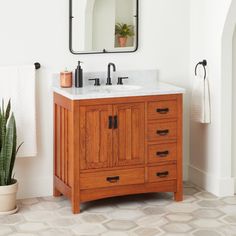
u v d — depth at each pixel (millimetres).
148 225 4664
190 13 5578
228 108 5258
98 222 4727
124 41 5410
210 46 5312
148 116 5012
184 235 4477
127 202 5184
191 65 5629
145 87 5176
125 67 5461
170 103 5066
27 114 5098
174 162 5148
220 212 4941
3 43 5055
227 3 5008
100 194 4961
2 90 5020
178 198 5199
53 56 5219
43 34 5164
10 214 4875
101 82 5367
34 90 5098
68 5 5195
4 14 5023
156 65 5562
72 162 4840
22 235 4473
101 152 4910
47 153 5316
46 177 5336
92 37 5297
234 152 5387
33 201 5195
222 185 5309
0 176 4863
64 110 5000
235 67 5281
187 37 5613
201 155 5566
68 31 5234
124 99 4918
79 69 5152
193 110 5457
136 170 5035
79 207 4906
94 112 4844
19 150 5113
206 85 5348
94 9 5266
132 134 4984
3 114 4812
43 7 5129
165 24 5535
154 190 5125
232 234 4492
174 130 5113
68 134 4926
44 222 4723
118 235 4477
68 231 4551
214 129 5352
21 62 5129
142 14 5457
